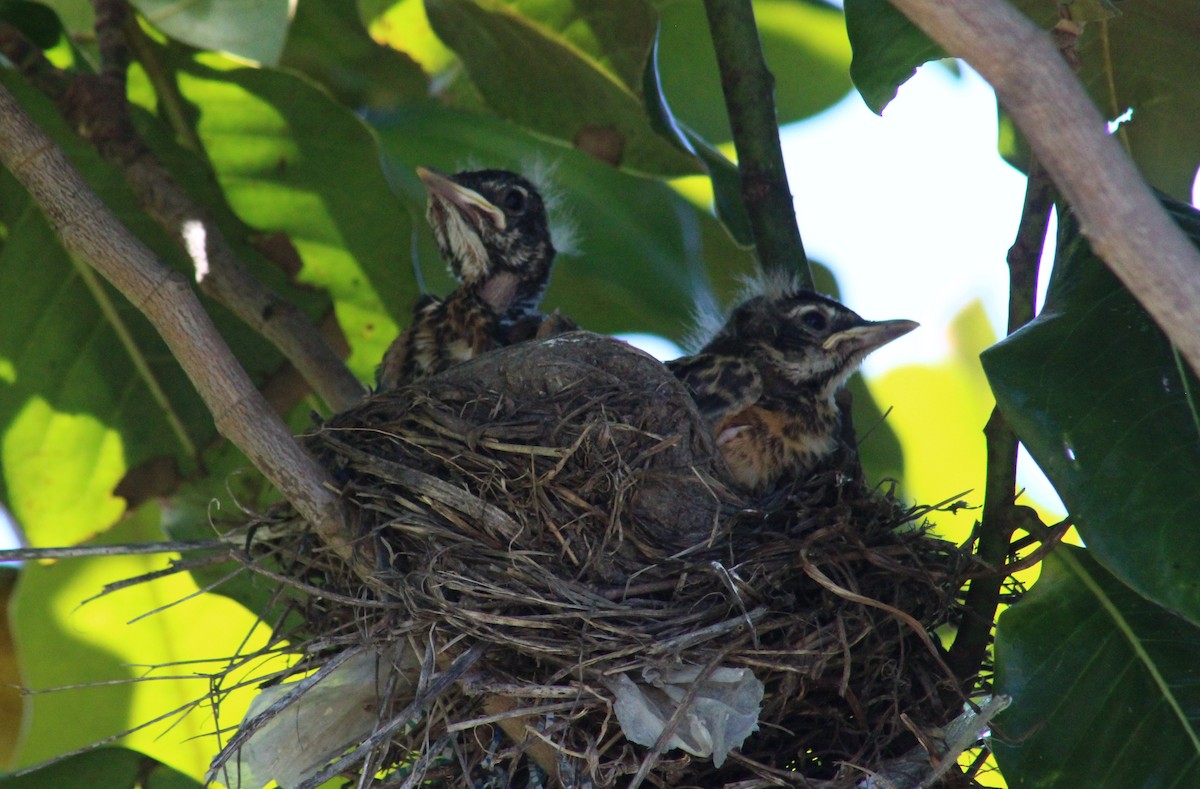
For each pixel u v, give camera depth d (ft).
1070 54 19.99
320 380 27.53
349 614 22.00
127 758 25.02
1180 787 20.38
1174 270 11.30
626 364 22.89
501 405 22.70
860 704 21.21
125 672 31.99
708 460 22.81
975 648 21.95
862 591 21.81
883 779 19.76
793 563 21.48
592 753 19.03
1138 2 24.90
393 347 29.55
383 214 30.66
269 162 30.53
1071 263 19.43
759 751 21.42
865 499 23.31
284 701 19.34
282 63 32.60
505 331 29.45
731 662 20.26
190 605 32.17
